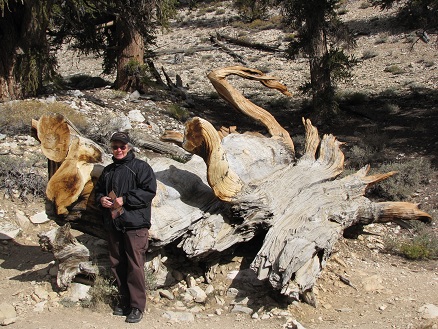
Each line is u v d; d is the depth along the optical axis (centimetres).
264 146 791
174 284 624
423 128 1393
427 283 677
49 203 591
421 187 1039
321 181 753
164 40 3512
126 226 537
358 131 1459
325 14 1576
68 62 2981
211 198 662
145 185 541
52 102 1288
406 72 2123
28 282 627
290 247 575
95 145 599
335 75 1540
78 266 588
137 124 1325
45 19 1397
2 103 1273
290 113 1722
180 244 609
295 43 1580
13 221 798
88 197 587
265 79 806
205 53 2977
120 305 563
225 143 764
